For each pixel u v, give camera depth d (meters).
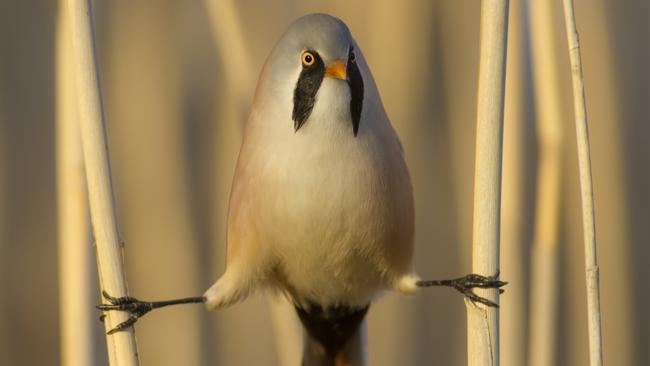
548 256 7.66
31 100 10.19
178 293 9.42
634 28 10.28
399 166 6.26
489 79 5.72
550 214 7.66
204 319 9.62
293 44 6.02
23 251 10.22
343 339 7.05
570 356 9.98
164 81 9.64
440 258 10.22
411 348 9.98
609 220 9.87
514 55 7.87
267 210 6.09
